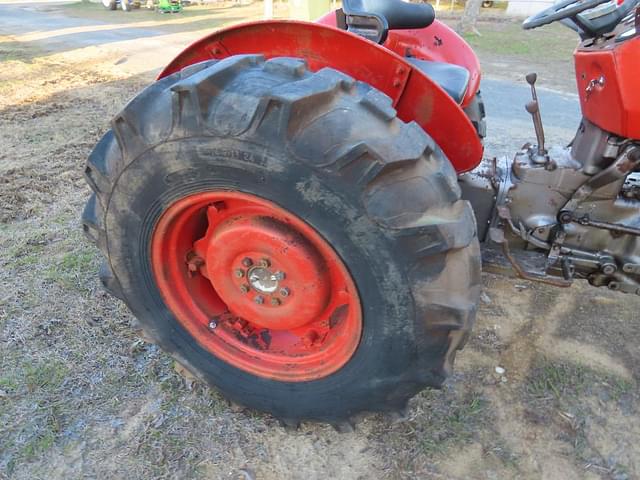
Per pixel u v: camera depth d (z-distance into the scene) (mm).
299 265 1734
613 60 1850
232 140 1522
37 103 6148
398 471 1959
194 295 2074
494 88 6957
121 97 6434
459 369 2441
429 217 1526
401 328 1644
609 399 2293
